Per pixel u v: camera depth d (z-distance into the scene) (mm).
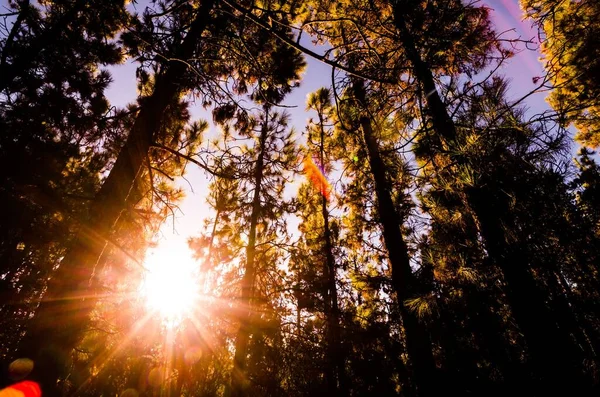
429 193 3316
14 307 4762
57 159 4387
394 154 3797
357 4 4867
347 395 7137
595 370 2463
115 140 5184
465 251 3020
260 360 7406
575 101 2420
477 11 3781
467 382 4582
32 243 4336
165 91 4445
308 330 8000
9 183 3793
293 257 9516
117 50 5461
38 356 2768
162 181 7996
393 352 7664
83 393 5637
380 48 4418
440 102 3375
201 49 5363
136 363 7512
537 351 2754
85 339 5242
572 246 2332
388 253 5809
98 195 3621
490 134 2555
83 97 4992
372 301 9109
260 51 5559
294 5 5160
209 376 8141
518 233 2457
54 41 4566
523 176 2408
